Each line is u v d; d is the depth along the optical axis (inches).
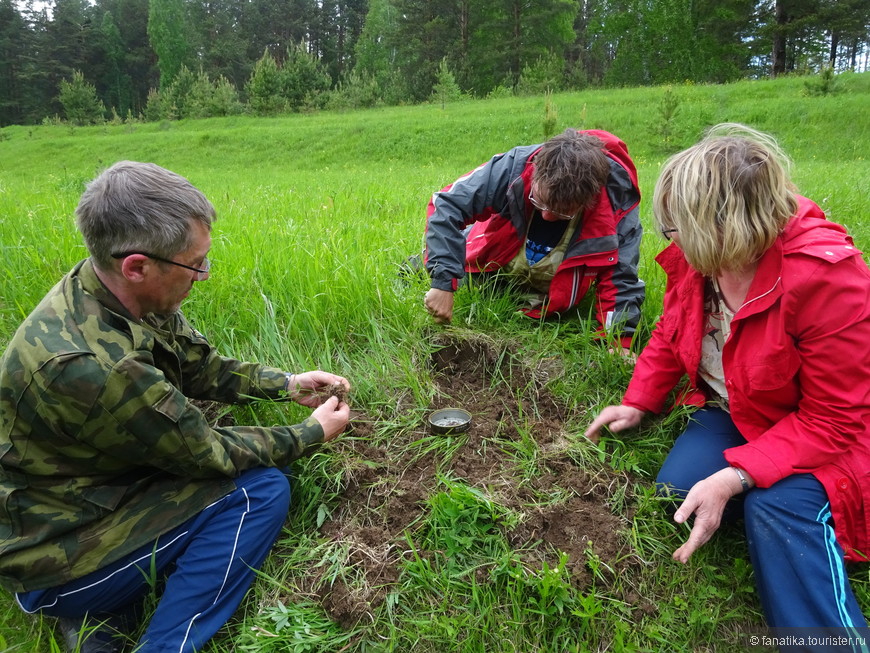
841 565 71.4
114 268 69.9
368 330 129.3
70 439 68.6
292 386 98.0
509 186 121.9
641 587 82.6
